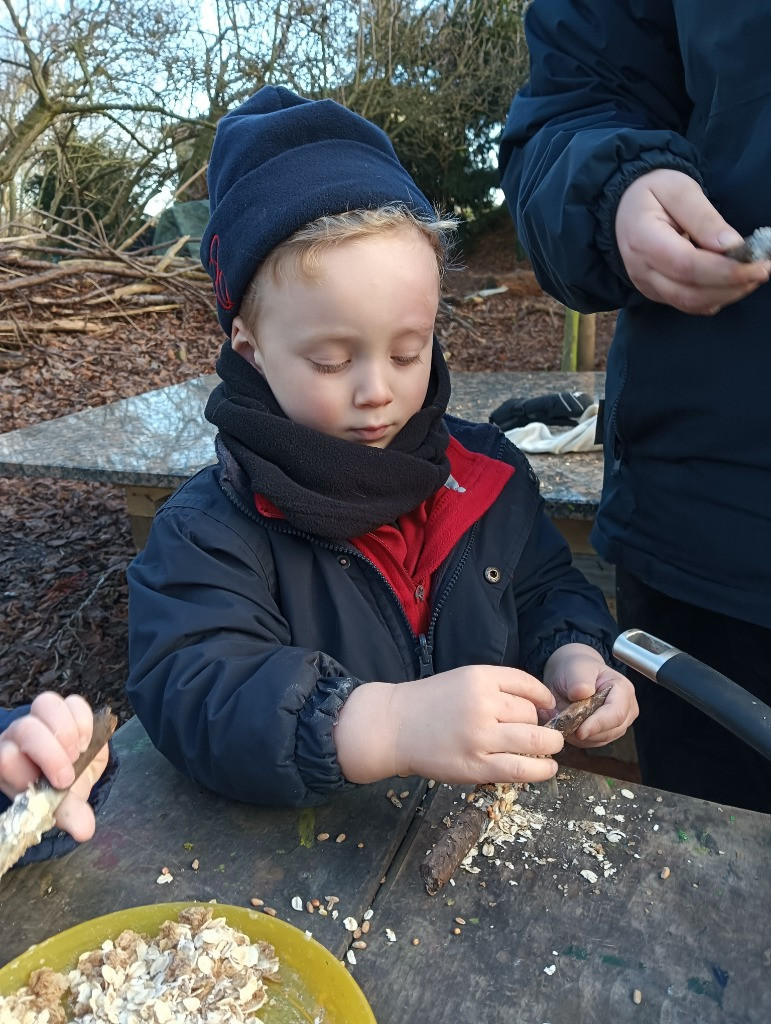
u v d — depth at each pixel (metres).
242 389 1.07
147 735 0.94
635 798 0.82
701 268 0.92
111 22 7.32
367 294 0.91
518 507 1.25
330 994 0.60
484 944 0.65
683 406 1.16
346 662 1.05
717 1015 0.59
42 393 5.08
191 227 8.68
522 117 1.30
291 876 0.72
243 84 8.01
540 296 8.66
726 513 1.15
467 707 0.76
